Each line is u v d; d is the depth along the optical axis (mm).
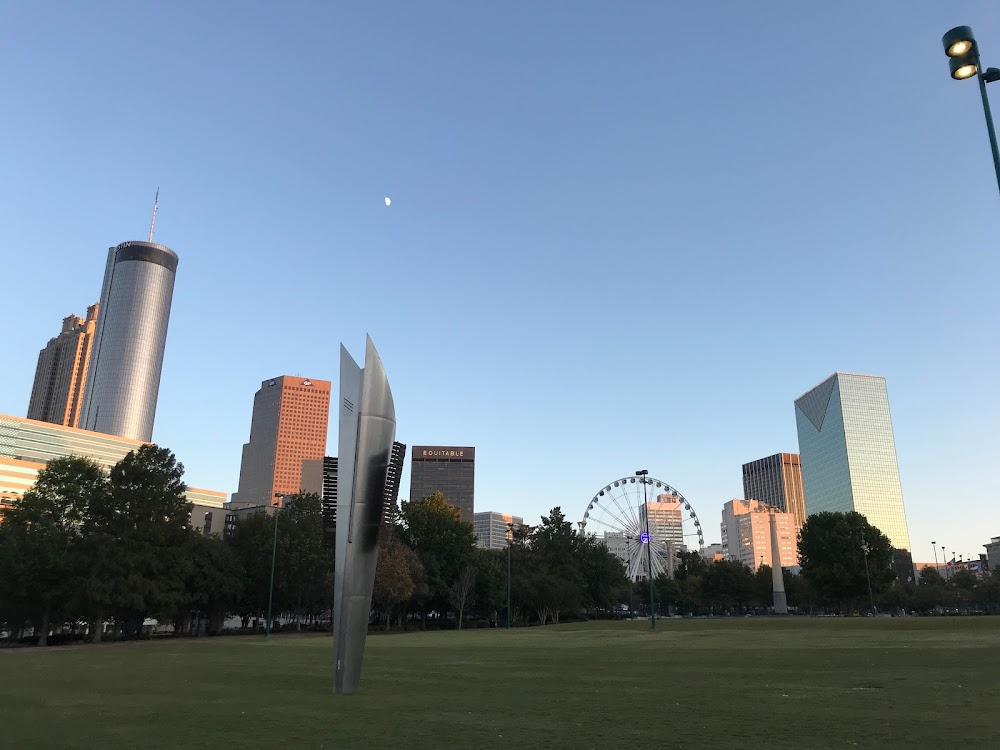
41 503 57406
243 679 23219
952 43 17250
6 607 55594
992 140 16766
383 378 21172
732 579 142000
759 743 11523
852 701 16250
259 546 76125
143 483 61188
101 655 37625
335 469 24578
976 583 138375
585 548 122125
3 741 12188
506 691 19203
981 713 14203
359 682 20406
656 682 21109
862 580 101438
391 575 76125
